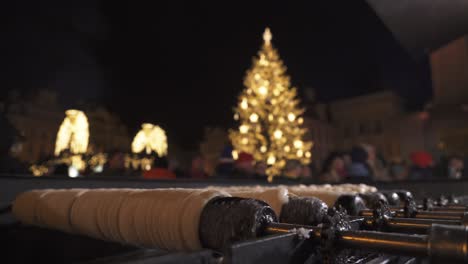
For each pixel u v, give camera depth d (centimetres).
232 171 497
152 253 80
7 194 101
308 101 2111
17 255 99
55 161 407
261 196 56
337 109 2255
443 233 27
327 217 36
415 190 278
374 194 69
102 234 59
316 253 35
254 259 28
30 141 1308
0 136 174
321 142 2088
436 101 631
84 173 402
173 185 172
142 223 49
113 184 138
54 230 106
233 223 38
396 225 49
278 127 686
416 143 1842
